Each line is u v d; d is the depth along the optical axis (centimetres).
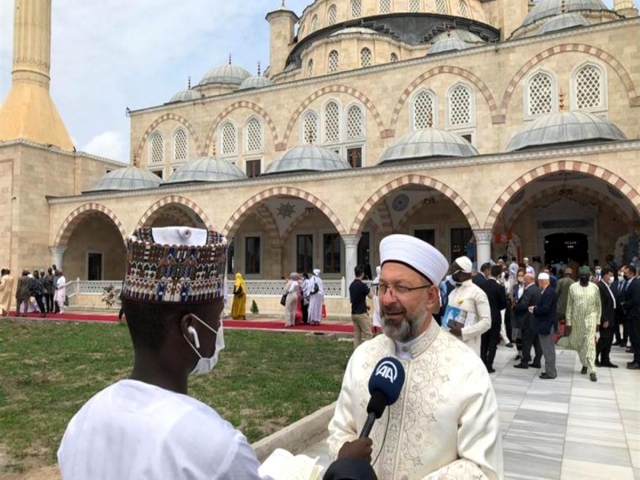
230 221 2822
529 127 2464
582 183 2641
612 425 792
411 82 3078
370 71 3186
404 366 267
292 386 992
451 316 832
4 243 3194
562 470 617
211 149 3691
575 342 1144
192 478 142
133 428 151
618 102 2602
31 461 608
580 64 2689
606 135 2272
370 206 2500
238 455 148
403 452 252
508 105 2844
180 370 187
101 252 3669
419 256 267
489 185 2252
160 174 3869
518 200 2789
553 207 2833
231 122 3644
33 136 3519
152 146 3928
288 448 661
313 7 4175
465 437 241
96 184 3400
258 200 2762
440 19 3794
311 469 227
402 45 3638
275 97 3481
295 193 2673
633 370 1229
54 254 3256
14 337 1714
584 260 2766
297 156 2947
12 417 782
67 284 3150
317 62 3656
